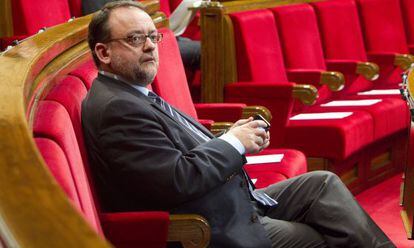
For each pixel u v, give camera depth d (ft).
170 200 10.17
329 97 22.49
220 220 10.59
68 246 3.80
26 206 4.06
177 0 24.04
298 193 12.22
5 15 18.49
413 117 14.74
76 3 20.63
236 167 10.46
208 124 15.07
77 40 11.99
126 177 10.18
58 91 10.11
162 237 10.02
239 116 16.51
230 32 19.45
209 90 19.69
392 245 11.70
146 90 11.28
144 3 15.88
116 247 10.07
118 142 10.16
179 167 10.12
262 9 20.95
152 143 10.21
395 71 24.89
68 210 4.04
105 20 10.96
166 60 15.08
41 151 7.68
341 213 11.78
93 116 10.38
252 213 10.96
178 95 15.19
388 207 19.45
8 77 8.07
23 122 5.54
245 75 19.60
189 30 24.41
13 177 4.35
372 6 25.04
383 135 20.97
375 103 21.44
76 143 9.25
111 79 11.00
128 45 10.91
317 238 11.76
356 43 23.88
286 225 11.69
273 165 15.71
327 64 22.53
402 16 26.30
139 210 10.46
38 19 18.78
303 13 21.97
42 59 9.68
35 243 3.82
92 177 10.43
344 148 18.93
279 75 20.47
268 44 20.22
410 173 15.25
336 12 23.43
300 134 19.16
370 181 21.20
